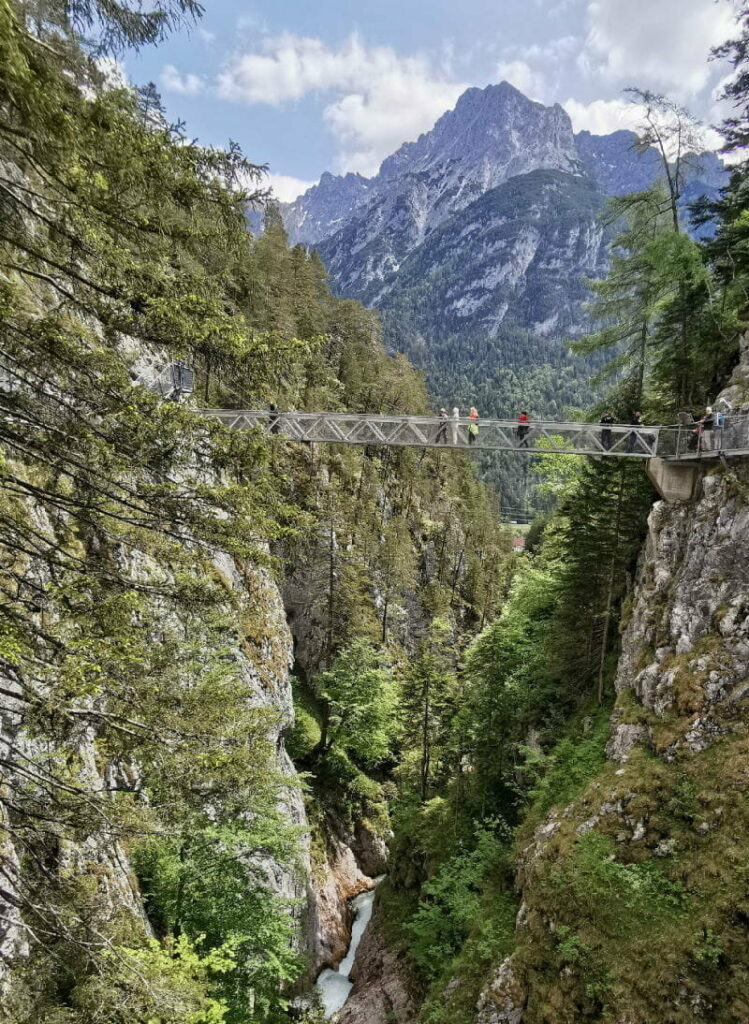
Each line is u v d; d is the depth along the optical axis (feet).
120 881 41.60
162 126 18.24
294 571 127.54
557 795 59.72
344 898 93.76
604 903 43.98
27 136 15.60
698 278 65.05
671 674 54.85
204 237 19.16
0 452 19.58
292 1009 69.77
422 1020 54.29
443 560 190.19
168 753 26.23
